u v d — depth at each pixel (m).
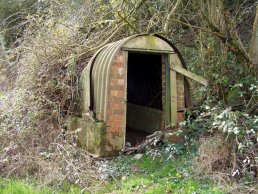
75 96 6.90
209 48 7.23
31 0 13.15
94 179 5.05
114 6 8.20
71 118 6.62
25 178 5.22
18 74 8.43
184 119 6.43
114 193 4.66
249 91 5.98
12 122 6.16
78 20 9.42
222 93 6.27
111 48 6.16
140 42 6.05
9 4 13.62
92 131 5.87
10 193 4.57
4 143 5.86
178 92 6.44
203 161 5.05
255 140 4.88
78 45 7.96
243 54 6.34
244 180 4.55
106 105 5.78
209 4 7.15
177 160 5.50
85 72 6.59
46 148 5.99
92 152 5.88
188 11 8.86
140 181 4.89
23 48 9.12
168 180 4.88
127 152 5.96
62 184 4.91
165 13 8.98
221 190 4.41
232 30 6.69
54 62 7.29
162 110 7.25
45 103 6.89
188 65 8.31
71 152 5.68
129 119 8.62
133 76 8.45
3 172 5.37
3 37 12.20
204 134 5.93
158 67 7.41
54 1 10.58
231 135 4.86
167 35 8.59
